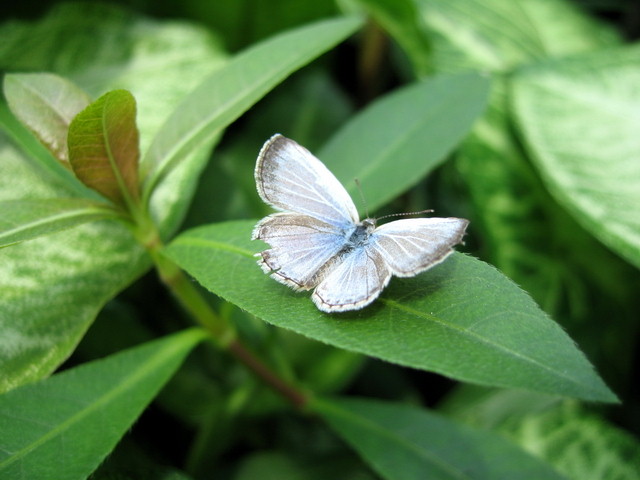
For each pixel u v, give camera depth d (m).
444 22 0.18
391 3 0.15
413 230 0.09
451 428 0.13
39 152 0.11
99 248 0.12
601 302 0.15
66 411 0.10
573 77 0.16
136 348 0.11
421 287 0.09
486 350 0.08
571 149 0.15
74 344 0.11
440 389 0.16
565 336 0.08
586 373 0.08
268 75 0.11
